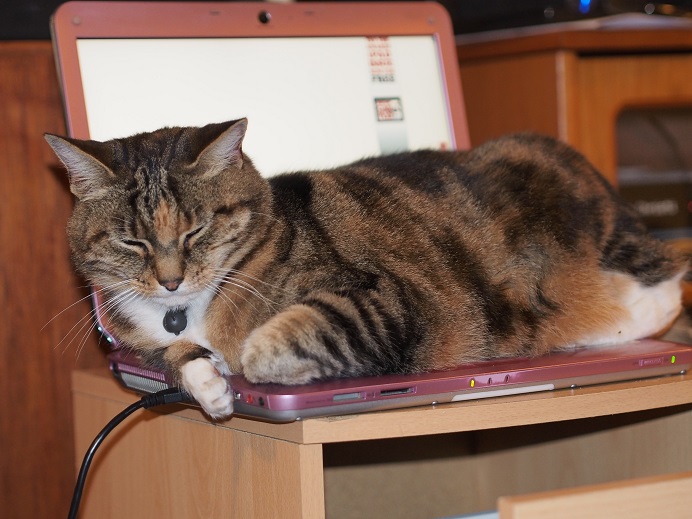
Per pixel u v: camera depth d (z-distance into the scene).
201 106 1.96
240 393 1.37
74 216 1.63
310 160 2.03
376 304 1.49
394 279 1.56
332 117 2.07
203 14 2.00
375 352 1.45
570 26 2.49
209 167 1.58
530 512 1.06
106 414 1.81
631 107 2.57
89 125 1.86
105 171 1.57
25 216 2.06
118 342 1.69
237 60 2.02
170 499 1.62
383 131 2.11
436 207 1.71
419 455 2.16
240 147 1.63
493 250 1.70
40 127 2.07
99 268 1.62
